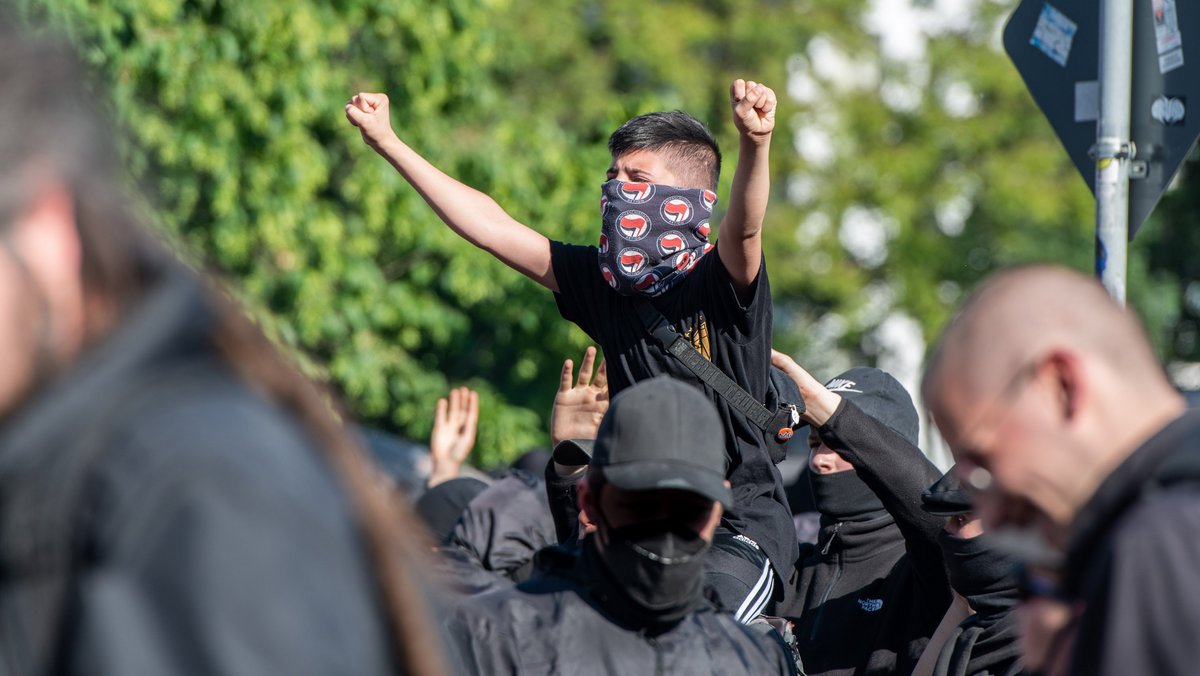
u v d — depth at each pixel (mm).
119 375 2934
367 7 27484
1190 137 9594
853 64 53969
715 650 7000
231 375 3115
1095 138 9656
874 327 53094
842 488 10117
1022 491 4016
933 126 53062
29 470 2834
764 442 8828
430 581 3584
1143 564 3557
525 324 31219
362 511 3242
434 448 12992
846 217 53188
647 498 6770
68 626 2732
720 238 8375
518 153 30141
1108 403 3943
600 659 6734
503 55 40594
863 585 10016
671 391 7012
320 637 2791
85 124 3010
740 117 7977
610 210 8812
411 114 28906
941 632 8609
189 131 25188
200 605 2699
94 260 2996
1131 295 41438
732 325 8531
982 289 4191
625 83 50219
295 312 27484
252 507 2787
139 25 23766
